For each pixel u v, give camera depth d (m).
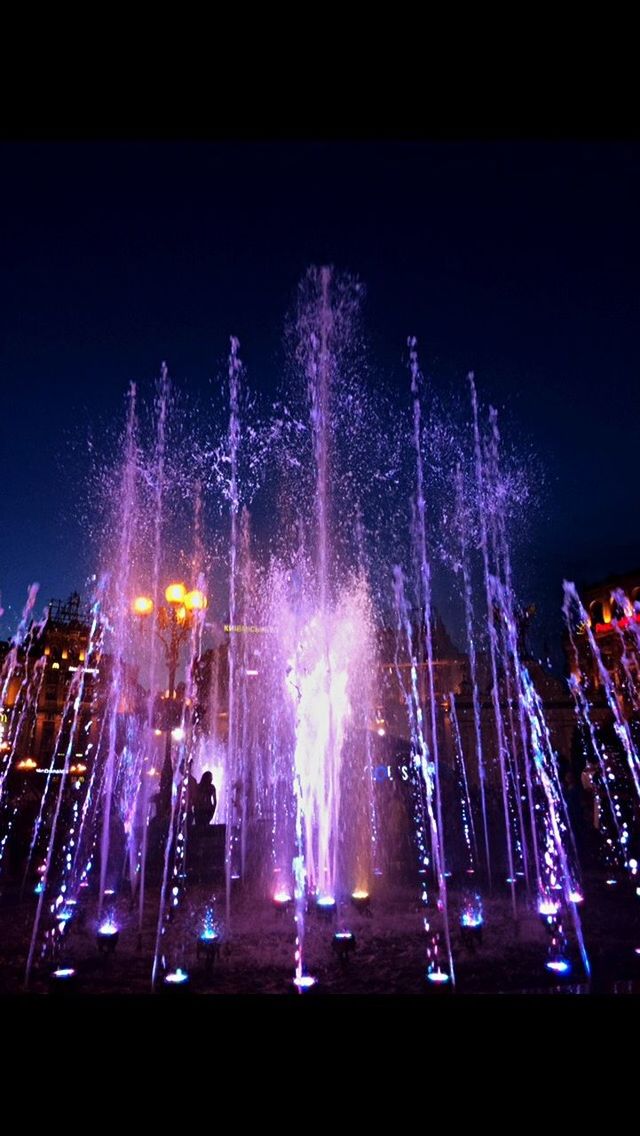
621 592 46.72
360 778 14.85
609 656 46.62
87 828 16.02
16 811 15.41
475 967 7.00
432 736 27.84
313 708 18.23
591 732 20.81
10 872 12.92
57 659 59.25
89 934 8.62
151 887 11.86
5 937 8.48
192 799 14.20
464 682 29.42
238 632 24.78
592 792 16.77
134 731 20.55
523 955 7.42
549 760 20.91
